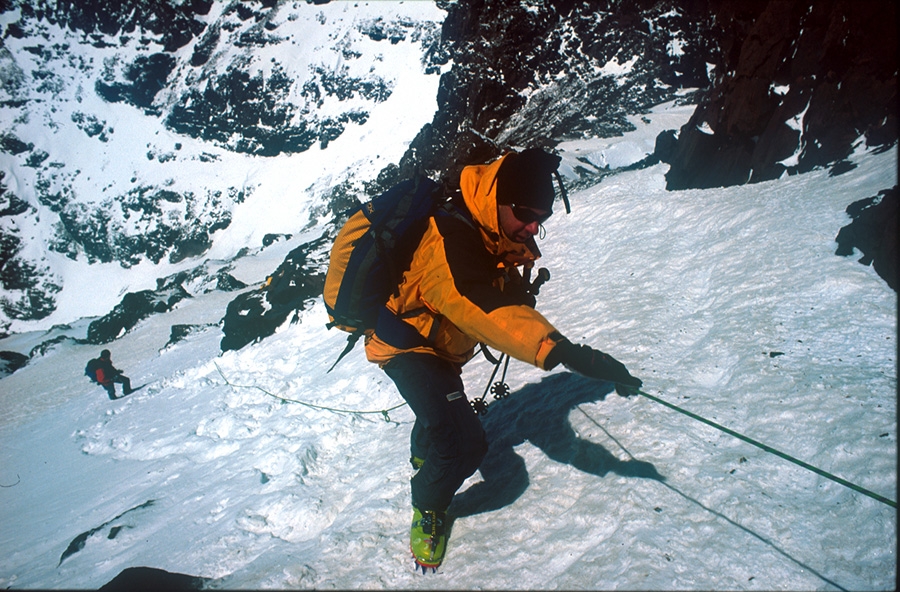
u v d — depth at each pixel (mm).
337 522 3000
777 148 6523
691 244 5457
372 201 2461
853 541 1984
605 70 46812
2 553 4602
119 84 101875
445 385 2365
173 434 6219
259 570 2736
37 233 93125
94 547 3705
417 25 90125
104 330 35438
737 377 3123
